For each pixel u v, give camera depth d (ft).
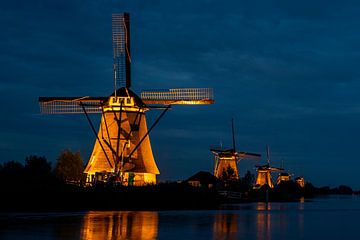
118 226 108.78
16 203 166.40
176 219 133.49
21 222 116.57
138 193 191.93
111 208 183.11
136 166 209.87
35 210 164.45
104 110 215.51
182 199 210.18
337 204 304.71
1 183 167.22
